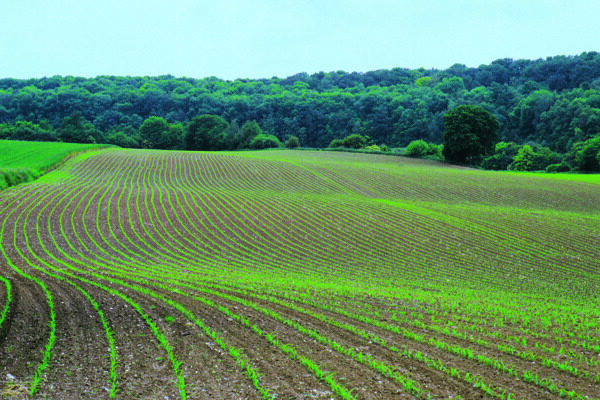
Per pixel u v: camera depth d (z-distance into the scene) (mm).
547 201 55125
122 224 36625
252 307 16938
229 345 12953
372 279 25438
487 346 13492
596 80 166500
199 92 179000
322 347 13078
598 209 51469
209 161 78250
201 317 15414
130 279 21219
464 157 95062
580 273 28734
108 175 61562
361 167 77000
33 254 27219
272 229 37875
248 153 103188
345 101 166625
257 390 10344
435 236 37281
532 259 31688
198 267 26516
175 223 38156
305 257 30750
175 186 56531
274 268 27453
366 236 36781
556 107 134500
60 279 20453
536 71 189875
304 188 58812
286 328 14664
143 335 13516
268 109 163375
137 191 50594
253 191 55219
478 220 43156
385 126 149750
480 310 18125
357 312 17031
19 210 37719
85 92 163375
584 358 12680
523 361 12352
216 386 10469
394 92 177375
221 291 19391
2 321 14000
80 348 12359
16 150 77375
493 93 166375
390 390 10484
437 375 11344
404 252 32750
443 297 20688
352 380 10969
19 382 10297
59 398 9688
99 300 16844
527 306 19938
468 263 30359
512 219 43875
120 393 9977
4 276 20656
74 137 120500
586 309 19891
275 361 11977
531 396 10305
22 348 12188
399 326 15422
